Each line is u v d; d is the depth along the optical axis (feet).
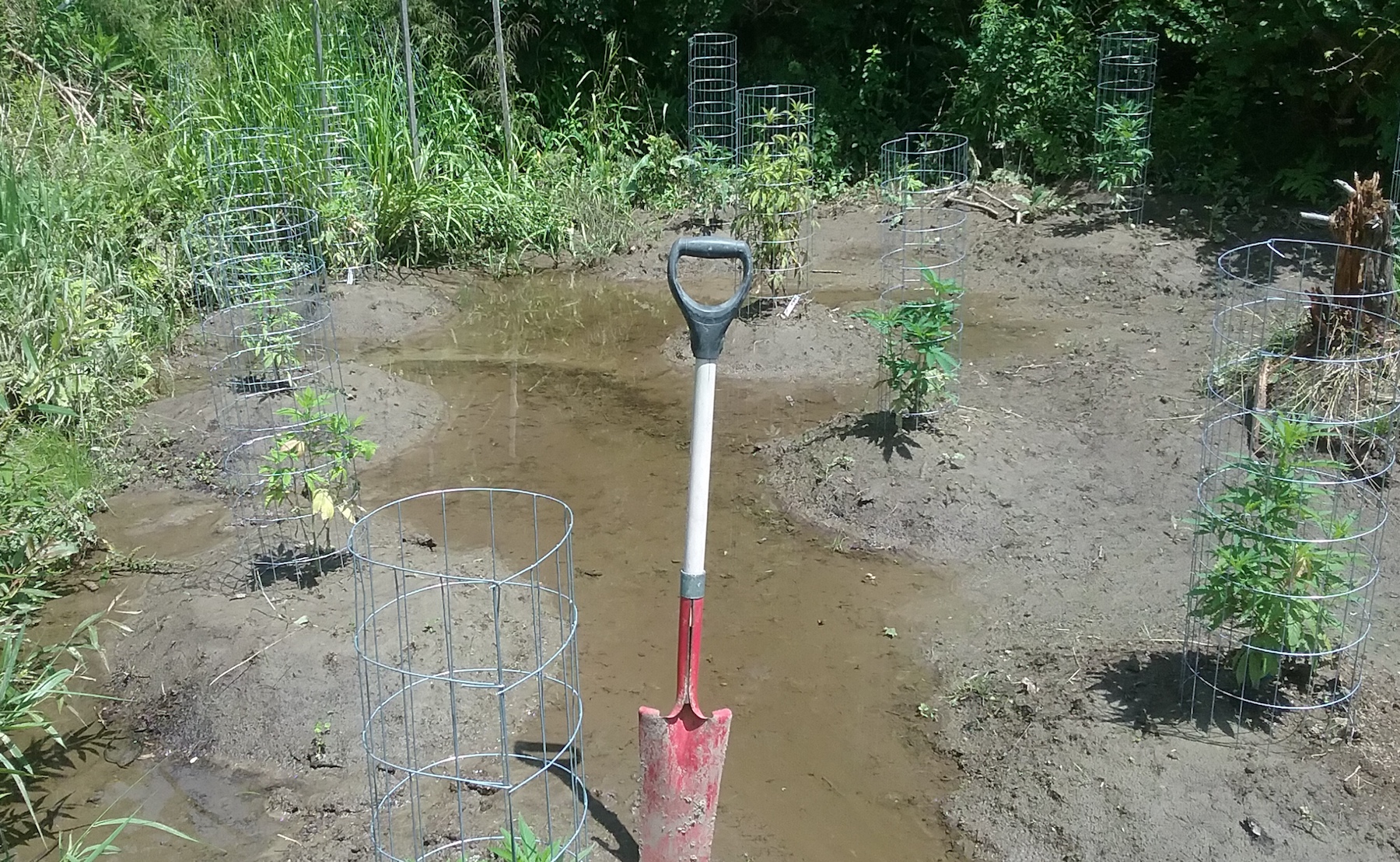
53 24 33.65
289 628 15.64
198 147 30.55
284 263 27.04
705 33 39.55
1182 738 13.38
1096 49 36.09
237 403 23.17
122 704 15.17
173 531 19.20
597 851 12.51
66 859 11.89
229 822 13.26
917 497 19.08
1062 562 17.74
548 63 39.78
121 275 25.94
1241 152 34.40
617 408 24.11
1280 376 21.43
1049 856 12.39
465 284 31.78
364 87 33.09
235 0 34.94
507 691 14.92
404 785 13.55
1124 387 23.03
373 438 22.30
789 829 13.09
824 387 24.47
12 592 15.98
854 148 39.22
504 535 19.01
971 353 25.64
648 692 15.31
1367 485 18.54
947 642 16.20
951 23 39.81
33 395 19.57
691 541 11.62
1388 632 15.15
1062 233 32.19
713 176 35.09
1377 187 20.68
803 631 16.65
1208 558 17.19
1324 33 30.40
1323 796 12.42
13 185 25.54
